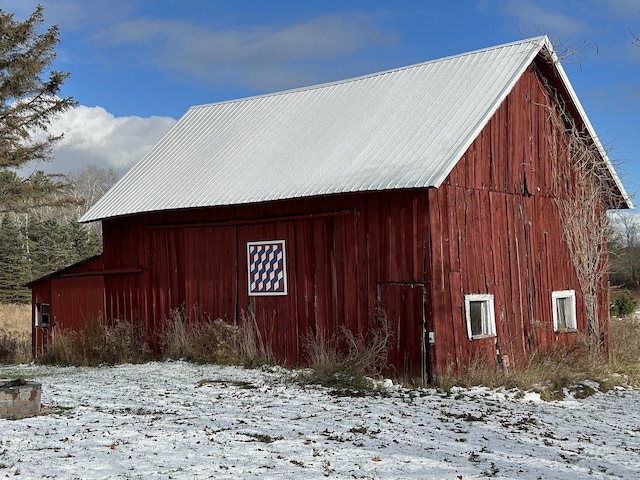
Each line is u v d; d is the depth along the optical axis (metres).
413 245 15.97
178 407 12.77
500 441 10.97
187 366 18.50
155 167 22.31
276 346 18.31
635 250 43.19
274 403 13.30
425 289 15.72
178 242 20.53
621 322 23.77
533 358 17.55
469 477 8.69
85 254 56.97
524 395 15.15
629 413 14.17
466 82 18.20
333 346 17.19
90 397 13.76
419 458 9.55
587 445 11.09
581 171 20.22
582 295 20.19
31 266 54.41
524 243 18.42
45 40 30.09
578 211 20.05
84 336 21.25
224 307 19.41
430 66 19.69
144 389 14.87
